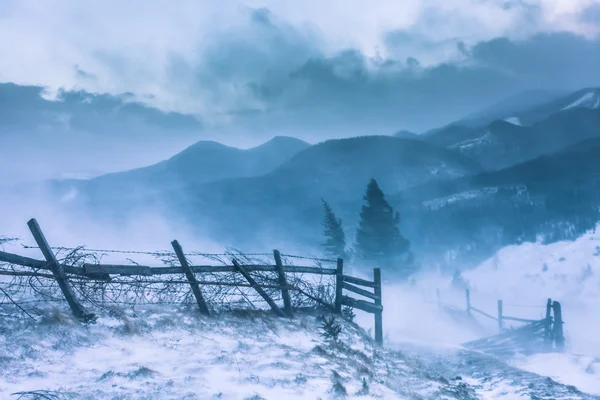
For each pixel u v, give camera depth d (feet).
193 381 28.32
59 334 31.24
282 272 50.24
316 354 39.17
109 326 34.19
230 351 34.94
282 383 30.71
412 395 38.17
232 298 45.75
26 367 26.99
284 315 48.06
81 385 26.09
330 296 55.72
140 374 28.17
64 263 37.01
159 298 41.37
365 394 33.37
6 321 31.30
